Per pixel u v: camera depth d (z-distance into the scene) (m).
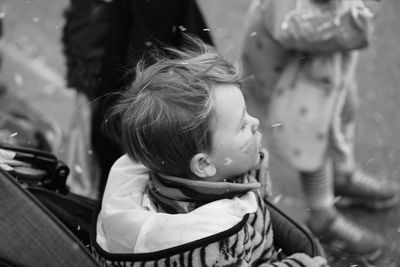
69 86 3.38
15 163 2.30
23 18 6.44
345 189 4.22
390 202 4.35
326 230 3.80
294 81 3.44
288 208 4.32
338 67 3.36
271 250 2.13
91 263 1.80
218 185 1.93
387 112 5.26
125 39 3.04
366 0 3.28
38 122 4.01
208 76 1.95
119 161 2.19
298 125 3.45
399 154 4.82
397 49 5.93
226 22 6.27
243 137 1.96
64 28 3.37
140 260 1.87
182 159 1.93
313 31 3.16
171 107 1.91
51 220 1.78
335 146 3.70
